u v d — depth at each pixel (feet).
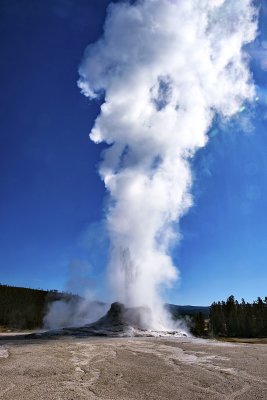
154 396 33.60
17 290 357.00
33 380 38.83
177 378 41.50
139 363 51.62
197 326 216.13
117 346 71.46
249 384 38.96
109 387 36.58
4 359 53.16
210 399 33.17
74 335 102.17
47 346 70.85
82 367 47.32
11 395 32.81
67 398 32.07
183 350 66.49
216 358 56.90
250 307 285.23
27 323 266.57
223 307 295.89
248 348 70.59
